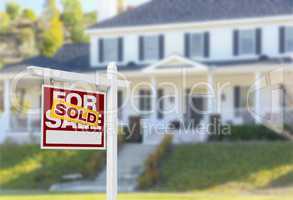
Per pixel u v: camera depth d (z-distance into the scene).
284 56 54.00
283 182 40.72
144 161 45.28
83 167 46.38
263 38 54.91
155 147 46.56
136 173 44.12
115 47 59.34
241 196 37.59
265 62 53.00
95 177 44.94
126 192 40.25
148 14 59.00
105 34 59.72
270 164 42.88
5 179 46.34
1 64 79.69
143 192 40.25
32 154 49.34
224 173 42.50
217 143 46.56
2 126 54.44
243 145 45.62
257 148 45.00
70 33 80.56
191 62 52.78
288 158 43.31
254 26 55.12
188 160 44.59
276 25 54.56
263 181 41.06
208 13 56.75
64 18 80.94
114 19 59.97
